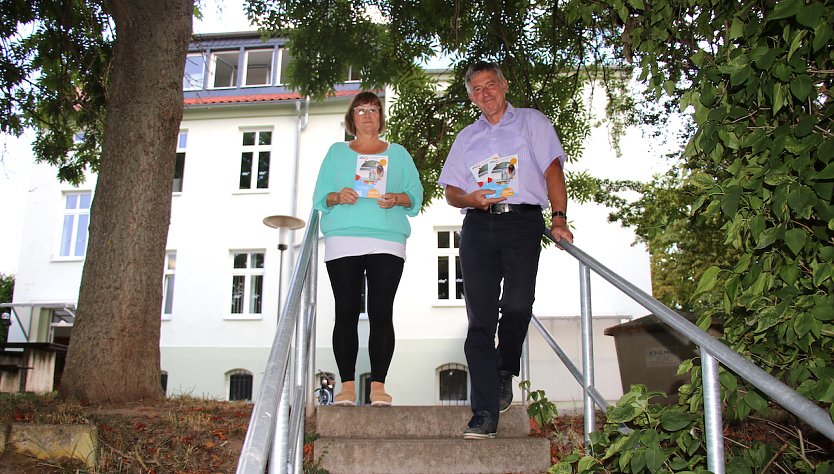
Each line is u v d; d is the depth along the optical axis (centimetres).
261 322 1867
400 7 926
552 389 1642
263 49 2147
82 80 1017
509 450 368
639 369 622
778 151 235
